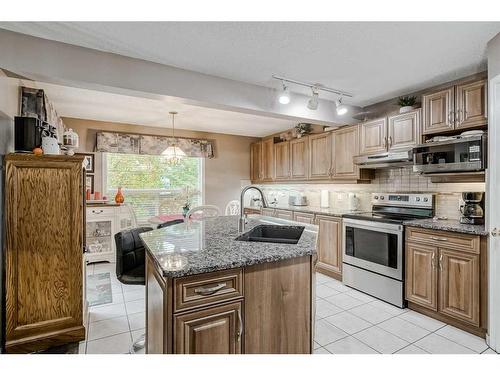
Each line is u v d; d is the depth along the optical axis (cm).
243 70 274
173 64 261
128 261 220
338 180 410
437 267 258
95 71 233
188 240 188
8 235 209
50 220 221
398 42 221
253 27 200
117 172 495
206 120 474
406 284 285
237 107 301
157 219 395
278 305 152
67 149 296
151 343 169
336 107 360
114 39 217
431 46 227
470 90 254
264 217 322
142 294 324
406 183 350
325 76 289
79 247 230
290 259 156
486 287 226
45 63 216
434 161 276
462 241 240
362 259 331
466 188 290
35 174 216
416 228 276
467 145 249
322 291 335
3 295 218
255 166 608
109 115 438
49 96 341
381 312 279
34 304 216
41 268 218
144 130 513
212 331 133
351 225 346
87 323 255
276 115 336
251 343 144
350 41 219
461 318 240
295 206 510
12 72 219
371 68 270
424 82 305
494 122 213
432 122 285
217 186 588
